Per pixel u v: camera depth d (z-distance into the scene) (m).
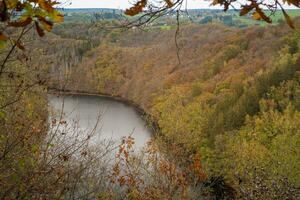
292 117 32.78
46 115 6.76
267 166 24.20
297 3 1.69
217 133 34.50
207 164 28.27
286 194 14.73
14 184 3.75
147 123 41.09
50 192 3.99
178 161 12.16
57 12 1.61
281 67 41.34
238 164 26.02
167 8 1.88
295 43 53.22
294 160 25.00
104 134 30.27
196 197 10.57
